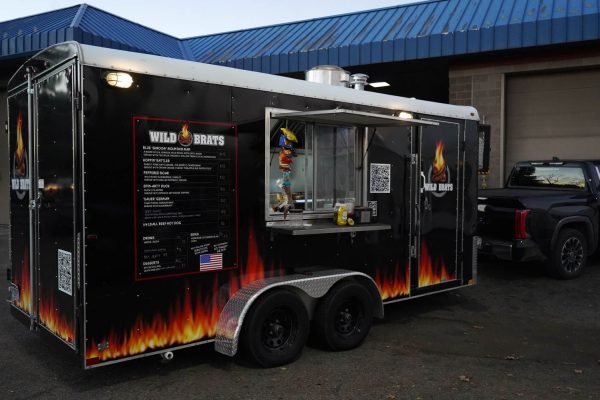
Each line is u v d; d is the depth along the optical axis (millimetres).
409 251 5852
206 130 4184
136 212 3832
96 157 3639
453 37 10047
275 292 4395
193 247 4137
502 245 7656
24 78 4539
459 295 7121
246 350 4309
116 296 3756
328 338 4742
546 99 10531
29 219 4527
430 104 6086
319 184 5062
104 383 4090
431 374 4355
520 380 4246
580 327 5746
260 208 4551
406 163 5801
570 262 7988
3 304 6445
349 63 10961
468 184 6547
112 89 3693
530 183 9227
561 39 9273
